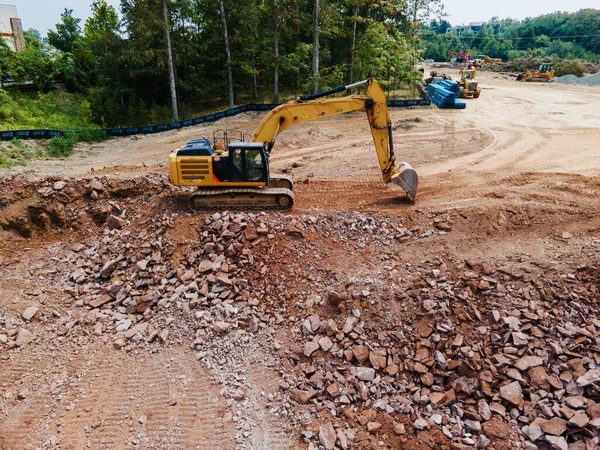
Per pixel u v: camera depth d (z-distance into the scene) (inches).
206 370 376.5
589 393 318.0
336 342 380.2
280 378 363.6
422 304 395.5
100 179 618.5
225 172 529.3
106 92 1322.6
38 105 1215.6
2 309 448.1
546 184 647.1
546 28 4175.7
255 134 552.1
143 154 935.0
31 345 410.6
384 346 375.6
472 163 772.0
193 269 464.1
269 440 314.7
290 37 1379.2
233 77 1478.8
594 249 437.7
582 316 366.0
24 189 595.8
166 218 524.1
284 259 459.8
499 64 2955.2
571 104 1315.2
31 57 1336.1
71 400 356.2
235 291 435.8
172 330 417.4
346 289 417.7
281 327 406.9
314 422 323.9
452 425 317.7
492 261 441.1
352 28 1509.6
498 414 317.7
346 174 744.3
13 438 325.7
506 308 382.3
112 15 1331.2
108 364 389.4
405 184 577.3
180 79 1425.9
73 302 465.1
